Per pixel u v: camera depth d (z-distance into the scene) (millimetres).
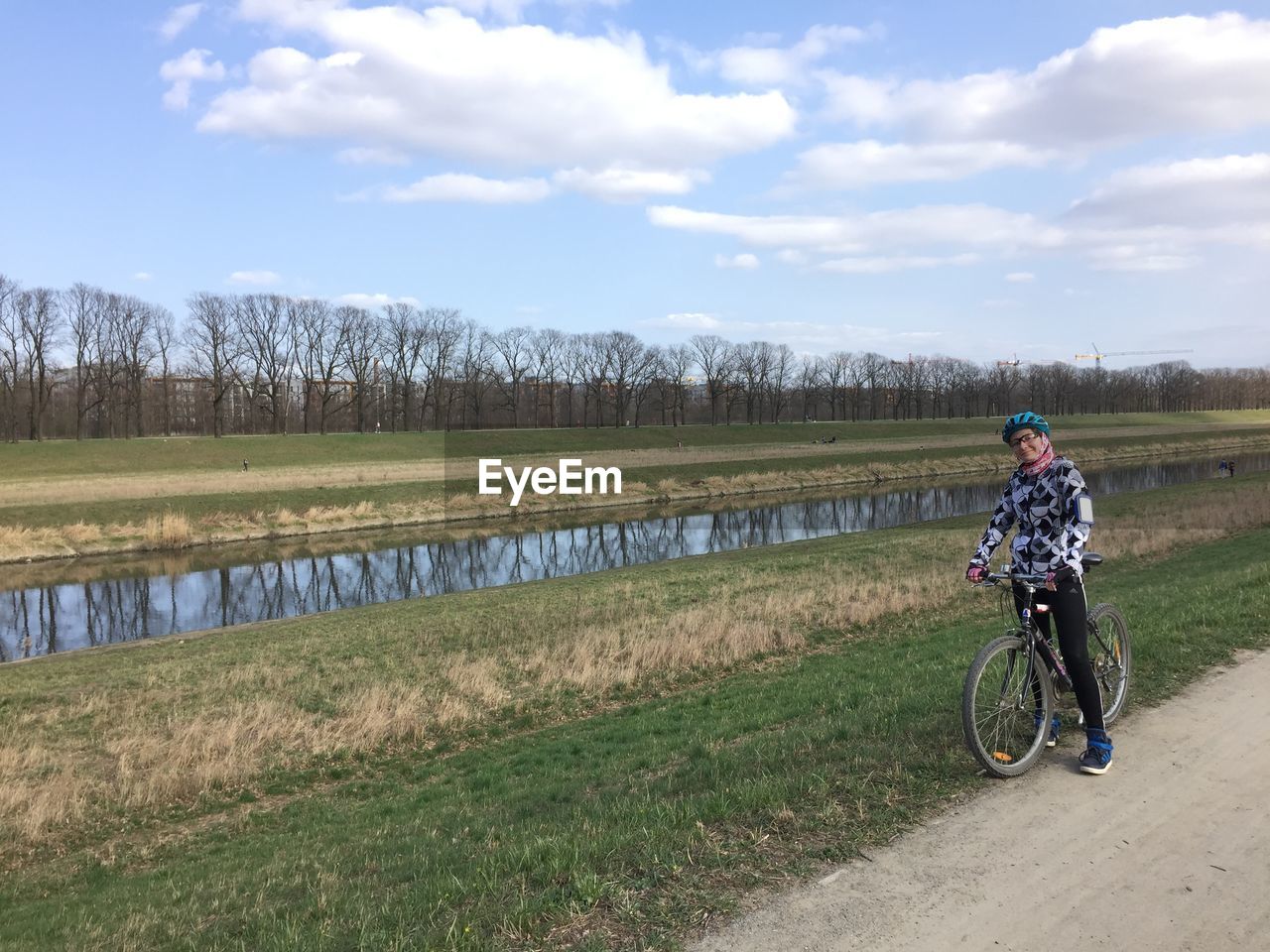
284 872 6426
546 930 3248
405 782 10359
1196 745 4699
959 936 3029
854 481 64562
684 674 14023
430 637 17812
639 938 3121
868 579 21516
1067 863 3508
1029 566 4586
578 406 108938
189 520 40062
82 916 6273
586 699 13172
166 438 65125
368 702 13031
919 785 4363
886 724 5719
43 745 12297
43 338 70125
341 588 30656
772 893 3381
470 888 3801
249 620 26125
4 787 10352
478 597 23781
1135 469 67438
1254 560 19578
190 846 8859
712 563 27500
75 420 78125
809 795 4332
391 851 6355
